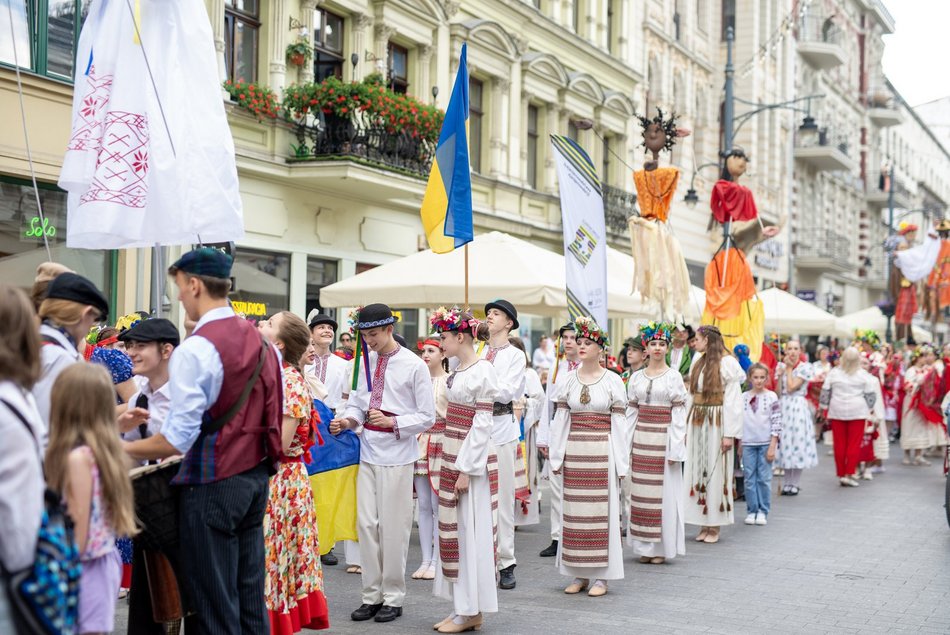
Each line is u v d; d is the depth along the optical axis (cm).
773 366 1598
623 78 2800
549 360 1880
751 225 1488
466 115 859
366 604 686
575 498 764
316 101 1554
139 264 1309
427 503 832
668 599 755
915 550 964
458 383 661
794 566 885
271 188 1563
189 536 446
